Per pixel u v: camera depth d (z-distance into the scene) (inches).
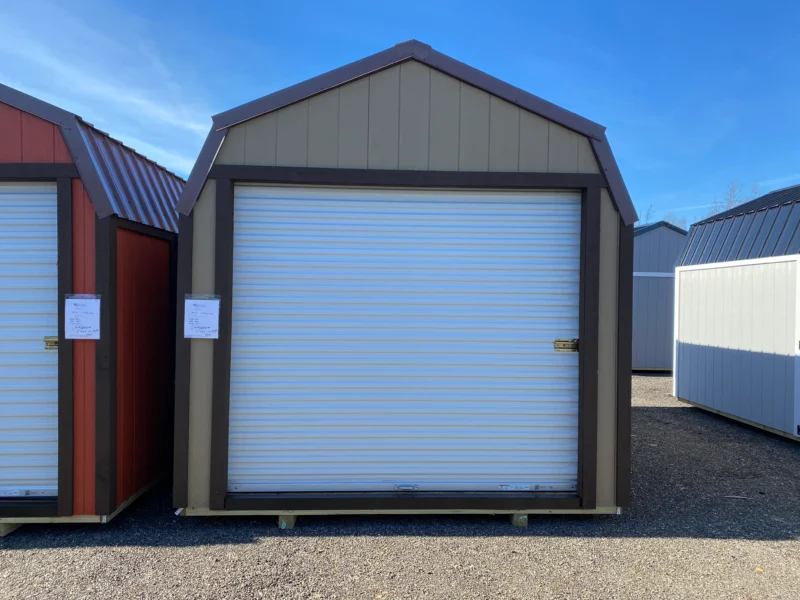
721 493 181.2
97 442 143.9
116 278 148.9
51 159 143.0
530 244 155.4
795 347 253.8
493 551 133.5
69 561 126.0
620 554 133.0
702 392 332.5
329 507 148.1
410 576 120.3
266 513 146.6
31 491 145.9
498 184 150.7
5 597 109.7
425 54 149.5
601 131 151.7
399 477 153.5
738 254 302.2
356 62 148.3
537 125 152.1
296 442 151.9
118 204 150.5
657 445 250.4
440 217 154.5
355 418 152.9
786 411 259.0
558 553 133.0
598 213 151.5
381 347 153.4
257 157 147.5
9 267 146.1
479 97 151.2
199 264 146.2
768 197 331.3
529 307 155.5
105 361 144.1
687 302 352.8
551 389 155.5
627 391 152.7
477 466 154.6
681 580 120.5
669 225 533.3
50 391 146.1
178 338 145.4
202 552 131.0
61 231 142.5
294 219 152.2
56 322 146.2
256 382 151.3
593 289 151.3
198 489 146.1
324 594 112.2
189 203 145.6
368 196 153.3
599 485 152.5
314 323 152.4
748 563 129.1
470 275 154.8
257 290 151.4
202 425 146.3
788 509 166.2
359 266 153.2
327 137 148.8
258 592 112.7
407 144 150.3
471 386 154.8
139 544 135.4
